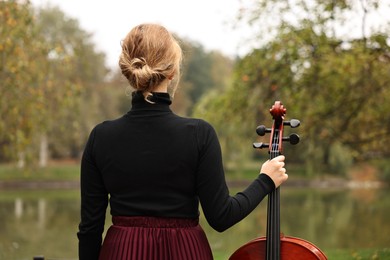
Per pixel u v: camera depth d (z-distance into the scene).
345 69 9.38
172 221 2.23
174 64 2.27
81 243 2.40
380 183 44.66
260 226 17.16
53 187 42.62
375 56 9.57
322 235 15.98
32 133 11.55
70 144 46.03
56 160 53.12
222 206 2.21
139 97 2.29
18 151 11.45
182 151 2.22
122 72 2.29
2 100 11.00
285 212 23.30
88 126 40.59
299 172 45.50
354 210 23.97
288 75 10.20
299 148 12.30
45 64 11.54
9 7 10.15
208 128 2.26
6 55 10.45
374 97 10.83
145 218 2.23
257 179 2.33
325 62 9.69
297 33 9.80
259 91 10.87
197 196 2.29
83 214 2.38
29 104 11.23
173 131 2.24
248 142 13.88
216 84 66.56
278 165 2.35
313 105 10.81
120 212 2.27
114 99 48.38
